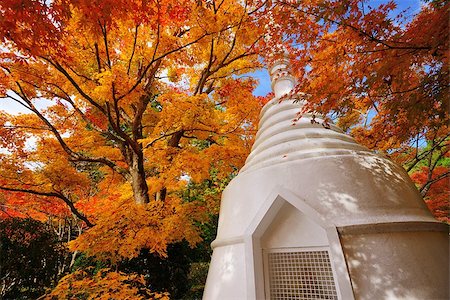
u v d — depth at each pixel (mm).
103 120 10992
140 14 5734
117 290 5871
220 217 6469
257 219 5051
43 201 10469
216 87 12078
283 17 4840
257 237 5043
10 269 7922
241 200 5770
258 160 6387
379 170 5117
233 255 5203
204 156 9234
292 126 6664
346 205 4605
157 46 7672
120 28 7660
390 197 4719
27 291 8344
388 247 4078
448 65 3525
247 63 10391
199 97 7711
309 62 5227
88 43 7859
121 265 8609
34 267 8367
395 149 9414
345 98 4660
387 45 3764
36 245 8562
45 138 9258
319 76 5074
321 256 4504
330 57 4766
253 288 4500
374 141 7820
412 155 9797
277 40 6160
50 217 15945
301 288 4555
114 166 10516
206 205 10555
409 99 3961
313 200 4797
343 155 5258
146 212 7723
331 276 4336
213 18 7246
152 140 8281
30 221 9258
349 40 4410
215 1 7828
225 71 11000
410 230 4285
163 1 6672
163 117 8078
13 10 3766
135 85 7180
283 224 5051
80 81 8789
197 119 8023
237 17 7266
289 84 8188
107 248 7191
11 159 8445
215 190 16359
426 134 7812
